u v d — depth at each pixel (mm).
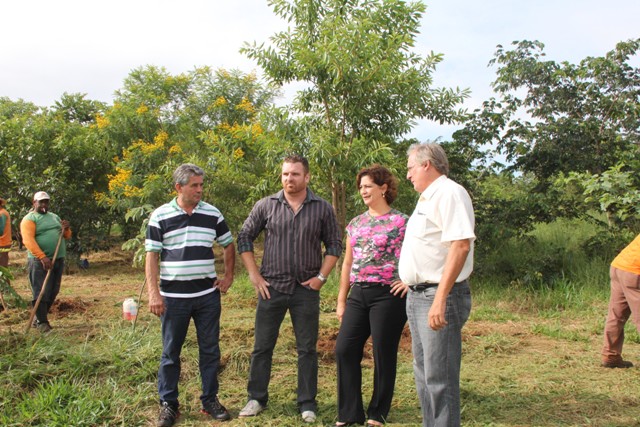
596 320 6812
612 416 3988
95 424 3863
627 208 7523
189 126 14125
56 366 4680
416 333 3342
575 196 9773
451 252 3016
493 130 9945
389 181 3828
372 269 3676
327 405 4223
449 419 3146
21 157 12000
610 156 9922
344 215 8758
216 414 3967
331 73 7891
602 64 10156
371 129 8680
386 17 8273
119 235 16172
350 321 3770
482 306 7625
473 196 9688
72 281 10320
